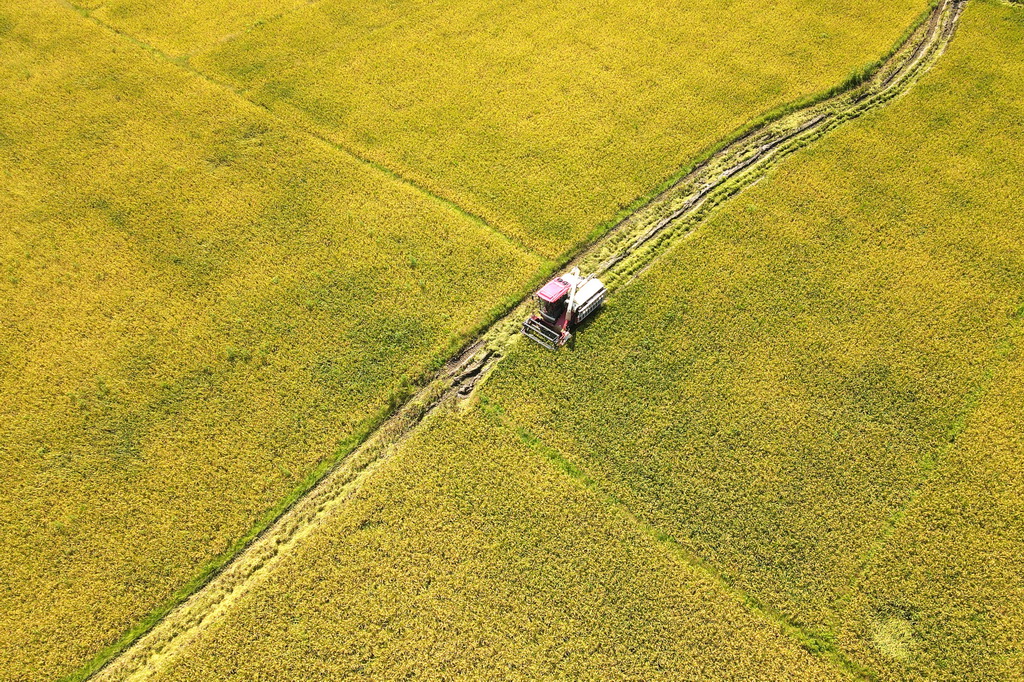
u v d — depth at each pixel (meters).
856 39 43.62
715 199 34.84
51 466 26.17
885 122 38.22
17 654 22.12
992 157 35.91
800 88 40.38
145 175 36.34
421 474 25.69
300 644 22.08
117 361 29.08
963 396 27.19
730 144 37.62
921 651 21.56
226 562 24.28
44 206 34.94
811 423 26.55
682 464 25.64
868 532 23.92
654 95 40.06
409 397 28.27
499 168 36.25
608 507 24.77
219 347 29.44
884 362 28.22
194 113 39.66
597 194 35.00
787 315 29.86
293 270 32.09
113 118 39.41
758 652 21.75
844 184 35.03
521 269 31.88
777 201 34.38
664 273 31.59
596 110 39.22
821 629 22.11
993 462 25.33
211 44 44.59
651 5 46.59
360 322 30.16
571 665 21.55
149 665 22.17
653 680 21.30
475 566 23.44
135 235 33.62
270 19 46.31
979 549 23.41
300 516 25.19
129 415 27.45
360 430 27.14
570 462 25.91
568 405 27.36
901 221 33.25
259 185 35.75
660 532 24.20
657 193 35.25
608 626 22.23
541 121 38.66
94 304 30.98
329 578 23.38
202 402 27.78
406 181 36.00
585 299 28.97
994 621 21.95
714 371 28.19
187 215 34.47
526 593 22.88
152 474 25.88
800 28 44.47
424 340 29.56
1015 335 28.91
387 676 21.45
